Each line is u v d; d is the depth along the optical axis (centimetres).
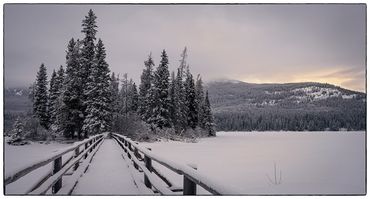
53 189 619
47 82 4106
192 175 376
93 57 3662
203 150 3041
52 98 4062
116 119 3997
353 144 3916
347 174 1489
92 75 3559
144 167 727
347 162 2072
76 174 789
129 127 3981
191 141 4375
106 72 3616
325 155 2602
